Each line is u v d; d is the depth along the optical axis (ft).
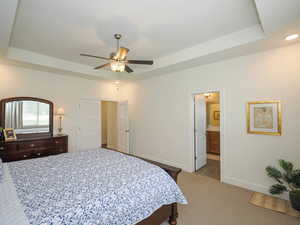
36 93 12.53
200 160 13.35
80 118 15.21
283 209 7.34
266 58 8.73
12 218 3.26
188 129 12.28
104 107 23.85
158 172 6.14
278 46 8.21
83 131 15.43
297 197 6.75
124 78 15.51
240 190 9.23
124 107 17.33
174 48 10.27
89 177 5.46
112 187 4.75
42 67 11.78
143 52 10.92
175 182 6.30
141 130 16.15
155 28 7.89
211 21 7.32
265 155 8.79
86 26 7.70
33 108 12.21
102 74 14.73
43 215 3.43
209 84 11.00
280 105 8.29
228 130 10.15
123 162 7.14
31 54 10.78
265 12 5.46
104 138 23.63
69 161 7.26
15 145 10.18
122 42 9.39
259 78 8.95
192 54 9.99
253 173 9.21
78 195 4.25
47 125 12.77
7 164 6.70
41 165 6.66
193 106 12.49
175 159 13.19
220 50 8.78
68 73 13.47
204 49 9.43
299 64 7.81
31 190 4.48
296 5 5.08
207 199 8.32
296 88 7.88
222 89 10.37
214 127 18.39
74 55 11.44
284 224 6.43
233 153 9.96
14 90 11.57
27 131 11.84
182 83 12.61
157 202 5.35
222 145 10.41
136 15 6.85
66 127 14.25
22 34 8.45
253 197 8.45
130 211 4.54
